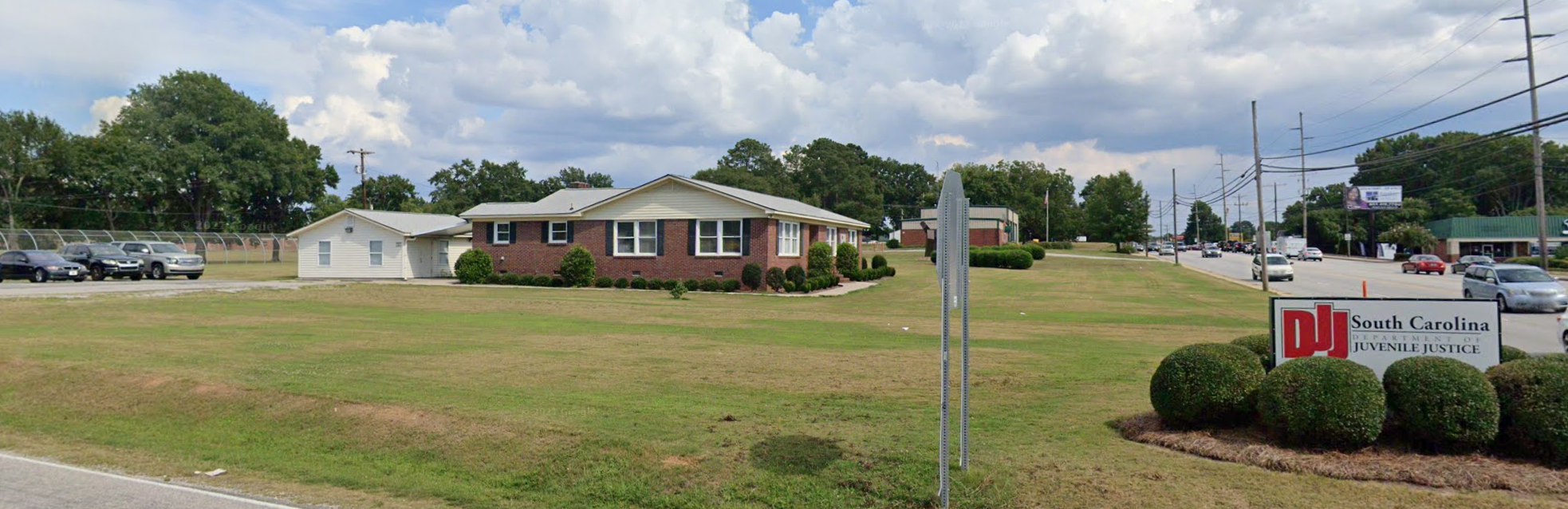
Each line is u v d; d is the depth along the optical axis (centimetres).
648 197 3678
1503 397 707
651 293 3303
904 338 1795
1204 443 755
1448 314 814
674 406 950
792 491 674
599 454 763
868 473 698
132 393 1048
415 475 756
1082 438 805
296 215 8856
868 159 12769
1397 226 8938
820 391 1063
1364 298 834
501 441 807
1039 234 12925
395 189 9706
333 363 1266
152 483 740
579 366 1266
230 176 7719
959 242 644
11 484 735
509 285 3762
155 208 8262
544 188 10625
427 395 993
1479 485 640
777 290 3462
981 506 630
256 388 1024
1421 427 709
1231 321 2467
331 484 738
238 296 2814
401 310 2403
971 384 1132
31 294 2769
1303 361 751
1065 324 2325
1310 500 616
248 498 698
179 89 7569
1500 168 10669
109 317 2038
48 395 1074
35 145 7450
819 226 4316
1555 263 5684
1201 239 19988
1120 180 10231
